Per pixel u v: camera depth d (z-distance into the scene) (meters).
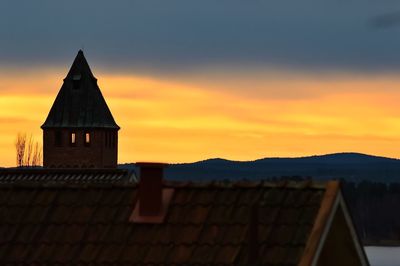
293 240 56.56
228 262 56.56
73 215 61.34
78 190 62.84
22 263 59.28
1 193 63.47
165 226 59.38
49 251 59.69
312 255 54.91
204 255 57.28
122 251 58.78
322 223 56.22
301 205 58.22
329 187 58.22
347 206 58.59
